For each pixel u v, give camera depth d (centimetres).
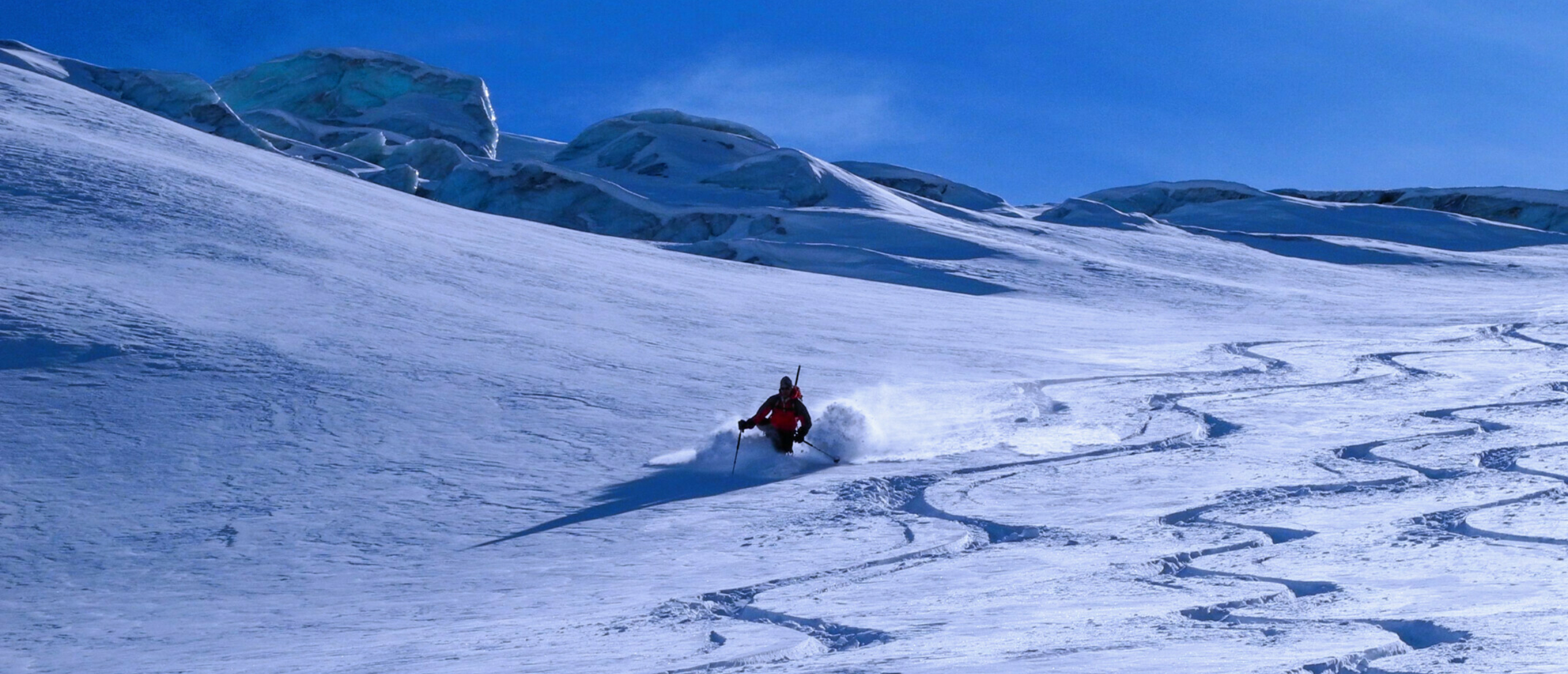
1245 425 1595
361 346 1975
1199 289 5003
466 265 3203
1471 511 848
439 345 2072
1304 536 809
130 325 1905
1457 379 2159
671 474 1343
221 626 791
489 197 7300
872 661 431
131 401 1550
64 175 3291
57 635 789
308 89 10731
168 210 3095
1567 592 503
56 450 1345
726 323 2844
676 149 9919
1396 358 2611
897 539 934
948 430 1645
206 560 1016
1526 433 1398
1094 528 915
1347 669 361
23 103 4844
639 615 666
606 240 5259
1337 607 500
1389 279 6266
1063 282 5112
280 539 1079
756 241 5659
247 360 1795
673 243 6181
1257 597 544
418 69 11175
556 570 922
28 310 1909
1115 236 7494
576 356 2125
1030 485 1184
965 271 5278
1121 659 387
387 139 9644
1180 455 1341
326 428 1494
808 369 2212
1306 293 4956
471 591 861
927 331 3012
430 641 640
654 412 1702
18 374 1620
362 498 1223
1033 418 1755
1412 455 1245
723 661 475
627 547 999
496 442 1480
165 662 654
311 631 742
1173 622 485
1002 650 430
